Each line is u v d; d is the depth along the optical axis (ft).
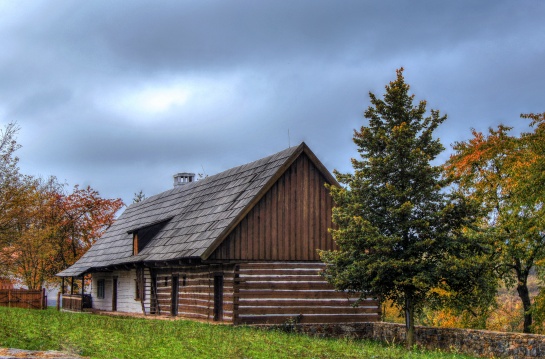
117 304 120.06
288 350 54.49
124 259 109.29
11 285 152.87
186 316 92.84
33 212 110.32
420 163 69.10
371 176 70.44
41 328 56.85
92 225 169.27
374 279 67.82
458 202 69.05
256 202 83.25
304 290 84.58
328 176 87.92
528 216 86.84
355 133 72.13
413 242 69.21
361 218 67.31
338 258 70.90
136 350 48.91
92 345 49.26
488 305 93.25
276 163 88.33
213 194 100.68
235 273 81.51
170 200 122.42
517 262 94.38
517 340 61.67
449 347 69.10
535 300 87.45
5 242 106.01
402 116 71.05
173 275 98.27
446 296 71.72
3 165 106.01
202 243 83.51
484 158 94.63
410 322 71.05
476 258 68.59
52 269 165.99
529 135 90.17
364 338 84.07
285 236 84.89
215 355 49.14
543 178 82.64
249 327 76.74
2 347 45.42
